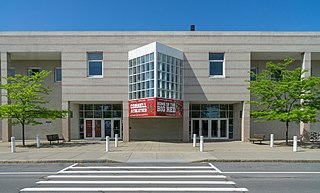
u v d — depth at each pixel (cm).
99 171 966
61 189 713
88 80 2133
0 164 1146
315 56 2303
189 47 2141
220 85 2139
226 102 2272
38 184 772
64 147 1723
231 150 1536
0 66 2255
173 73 2027
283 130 2419
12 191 699
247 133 2133
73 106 2397
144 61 1967
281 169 1009
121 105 2423
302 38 2152
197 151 1486
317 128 2378
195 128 2414
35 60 2439
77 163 1162
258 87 1912
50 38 2141
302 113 1714
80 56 2138
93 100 2130
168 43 2139
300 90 1852
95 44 2141
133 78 2072
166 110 1933
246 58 2142
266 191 689
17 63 2427
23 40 2141
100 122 2427
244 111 2136
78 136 2397
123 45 2138
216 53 2170
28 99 1825
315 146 1795
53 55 2266
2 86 1825
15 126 2428
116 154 1369
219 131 2409
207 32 2150
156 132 2369
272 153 1400
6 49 2138
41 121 2434
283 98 2164
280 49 2148
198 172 944
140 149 1598
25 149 1616
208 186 741
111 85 2128
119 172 945
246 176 877
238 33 2152
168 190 699
